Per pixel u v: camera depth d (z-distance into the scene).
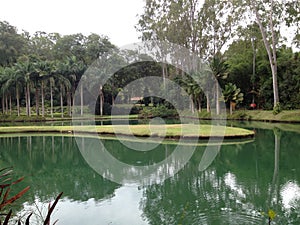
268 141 11.55
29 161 8.95
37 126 18.47
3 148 11.44
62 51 36.81
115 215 4.38
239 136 11.98
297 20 20.34
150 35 18.86
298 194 5.20
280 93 23.00
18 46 38.12
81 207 4.73
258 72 24.36
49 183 6.23
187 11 19.77
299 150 9.70
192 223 4.05
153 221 4.15
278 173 6.73
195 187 5.62
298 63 22.28
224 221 4.05
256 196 5.10
